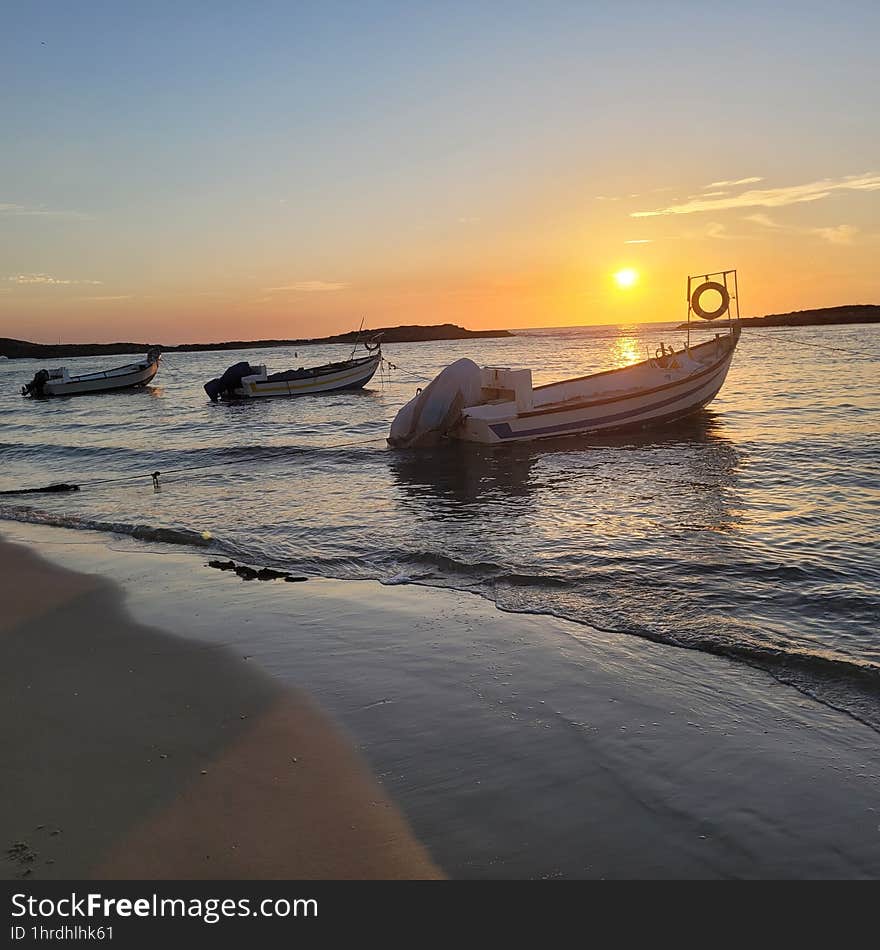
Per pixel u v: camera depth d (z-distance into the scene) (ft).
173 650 21.89
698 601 25.26
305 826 13.70
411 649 21.71
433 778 15.20
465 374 64.49
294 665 20.74
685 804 14.14
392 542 34.76
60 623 24.29
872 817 13.58
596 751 16.02
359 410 111.14
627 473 51.34
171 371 284.41
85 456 74.28
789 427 67.41
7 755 16.07
